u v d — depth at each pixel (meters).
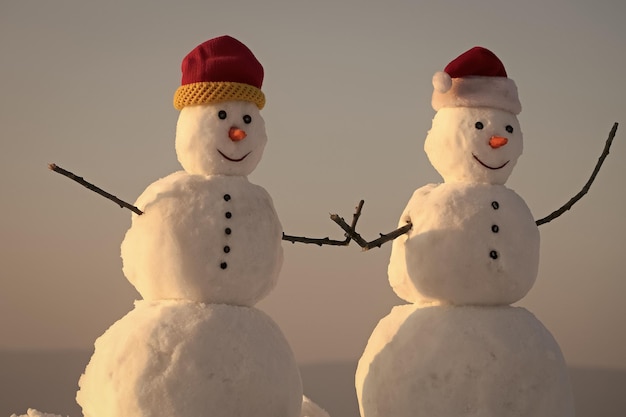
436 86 2.48
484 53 2.54
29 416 2.85
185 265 2.26
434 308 2.45
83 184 2.27
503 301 2.47
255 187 2.38
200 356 2.18
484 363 2.34
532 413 2.34
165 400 2.16
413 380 2.37
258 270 2.32
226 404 2.18
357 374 2.62
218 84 2.34
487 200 2.46
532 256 2.48
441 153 2.54
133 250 2.32
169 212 2.28
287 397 2.27
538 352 2.39
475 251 2.42
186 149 2.36
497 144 2.46
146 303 2.33
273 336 2.31
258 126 2.39
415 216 2.50
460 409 2.33
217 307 2.27
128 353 2.21
